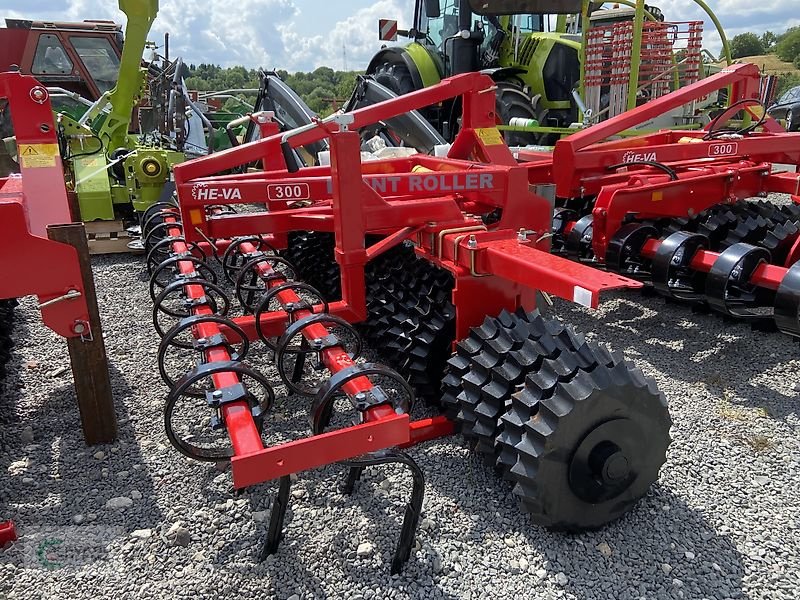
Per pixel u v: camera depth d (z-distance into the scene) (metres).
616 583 2.35
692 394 3.71
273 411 3.58
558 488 2.41
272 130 5.09
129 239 6.91
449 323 3.22
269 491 2.87
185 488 2.91
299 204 4.66
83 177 6.79
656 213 4.99
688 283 4.61
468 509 2.72
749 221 4.70
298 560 2.46
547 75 8.73
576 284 2.31
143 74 8.12
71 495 2.87
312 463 2.21
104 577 2.39
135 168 6.81
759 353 4.25
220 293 3.69
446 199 3.33
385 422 2.29
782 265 4.59
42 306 2.85
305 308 3.16
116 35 9.49
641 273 4.82
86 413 3.17
